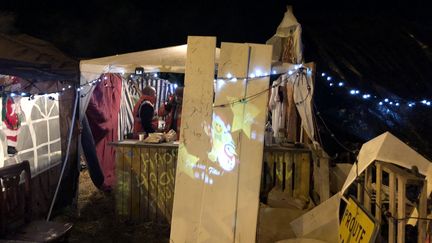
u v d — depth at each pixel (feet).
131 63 15.87
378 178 10.44
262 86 11.49
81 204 19.57
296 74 17.01
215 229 11.43
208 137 11.60
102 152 22.70
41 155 16.51
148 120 20.51
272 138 18.42
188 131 11.71
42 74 13.69
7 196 11.37
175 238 11.61
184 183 11.69
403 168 10.18
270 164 17.08
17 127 14.66
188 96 11.74
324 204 12.89
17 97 14.62
